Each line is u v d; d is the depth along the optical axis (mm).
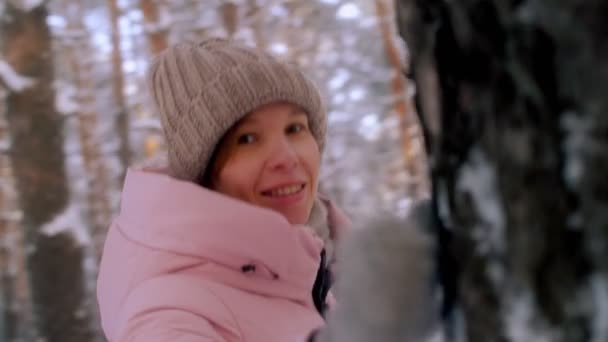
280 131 1333
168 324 977
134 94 7488
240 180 1305
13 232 5840
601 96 403
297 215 1328
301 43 7996
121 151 6852
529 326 456
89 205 6430
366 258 587
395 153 7676
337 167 7594
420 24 591
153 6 6965
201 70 1324
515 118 468
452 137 546
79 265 4176
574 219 426
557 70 432
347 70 8172
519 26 458
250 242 1104
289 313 1118
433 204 597
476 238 515
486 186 501
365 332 576
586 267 421
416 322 569
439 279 578
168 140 1384
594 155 409
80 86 6734
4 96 4320
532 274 454
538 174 448
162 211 1154
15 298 5477
